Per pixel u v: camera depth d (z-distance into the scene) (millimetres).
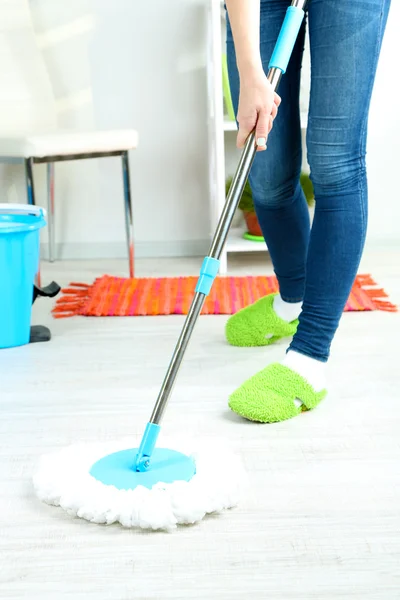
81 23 3045
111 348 1982
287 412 1488
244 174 1272
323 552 1042
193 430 1447
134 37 3064
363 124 1490
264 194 1767
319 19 1458
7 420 1510
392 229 3260
